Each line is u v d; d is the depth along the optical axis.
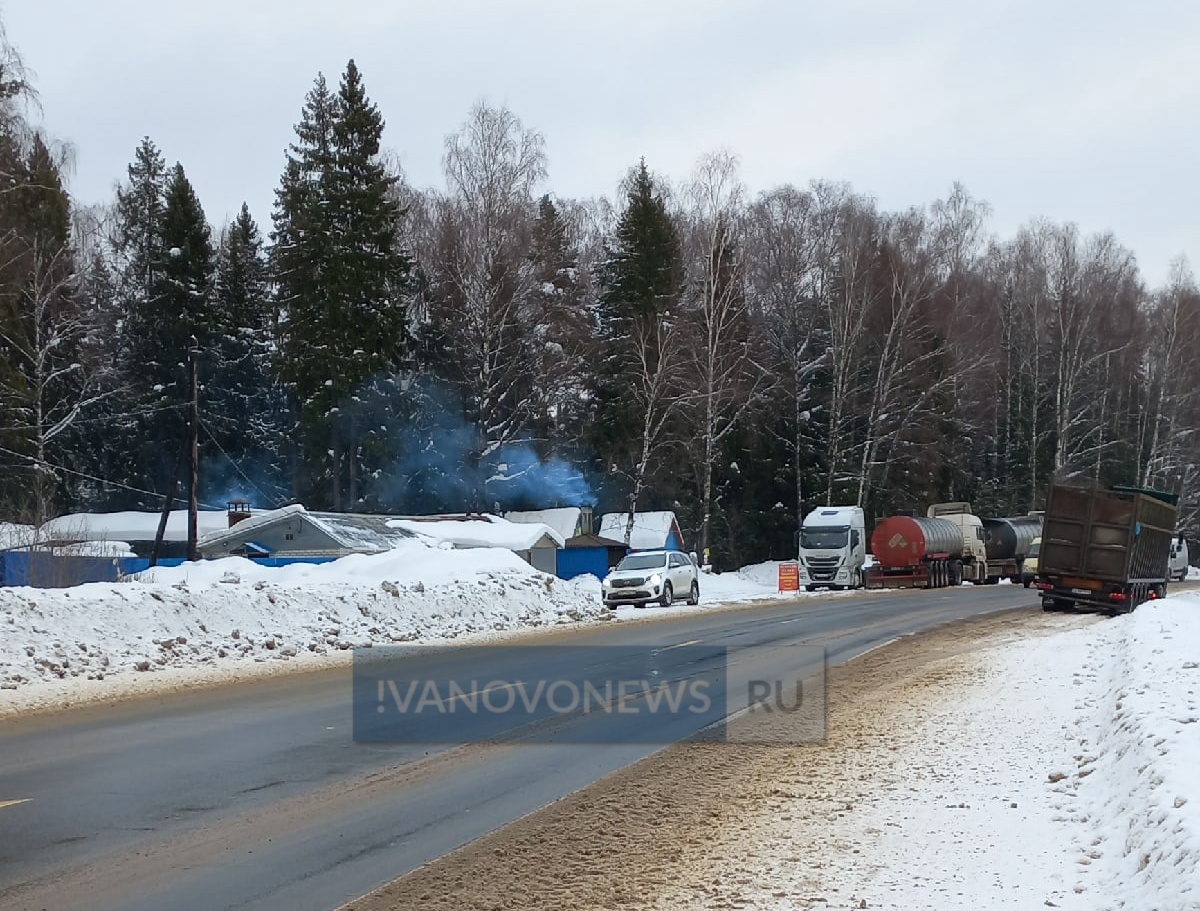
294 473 65.81
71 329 56.75
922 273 63.97
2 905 6.93
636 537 58.62
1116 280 79.12
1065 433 71.12
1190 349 78.75
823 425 66.75
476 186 55.44
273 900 7.06
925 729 13.51
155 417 66.62
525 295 58.28
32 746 12.18
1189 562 86.50
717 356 57.19
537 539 49.44
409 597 27.30
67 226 50.12
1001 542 59.16
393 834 8.69
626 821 9.16
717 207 57.41
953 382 65.81
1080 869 7.60
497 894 7.21
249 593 23.59
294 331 57.19
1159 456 77.75
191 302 66.94
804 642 24.23
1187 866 6.30
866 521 64.19
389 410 58.91
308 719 14.03
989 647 23.03
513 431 59.44
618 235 64.81
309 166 60.25
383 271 56.91
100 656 18.72
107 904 6.96
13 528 38.09
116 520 60.81
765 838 8.62
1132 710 11.52
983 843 8.37
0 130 33.06
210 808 9.46
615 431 60.66
